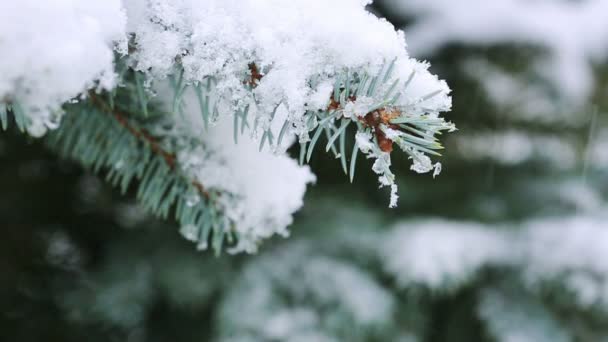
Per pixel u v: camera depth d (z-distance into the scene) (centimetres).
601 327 133
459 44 140
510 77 146
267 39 47
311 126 48
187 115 55
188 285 131
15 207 141
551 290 134
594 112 154
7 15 43
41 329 142
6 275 142
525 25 137
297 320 126
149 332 144
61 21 43
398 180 169
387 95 46
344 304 128
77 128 57
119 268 133
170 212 118
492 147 166
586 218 150
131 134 56
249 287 131
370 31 47
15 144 121
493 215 162
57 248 149
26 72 43
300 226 150
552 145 168
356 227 148
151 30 48
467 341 142
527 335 131
